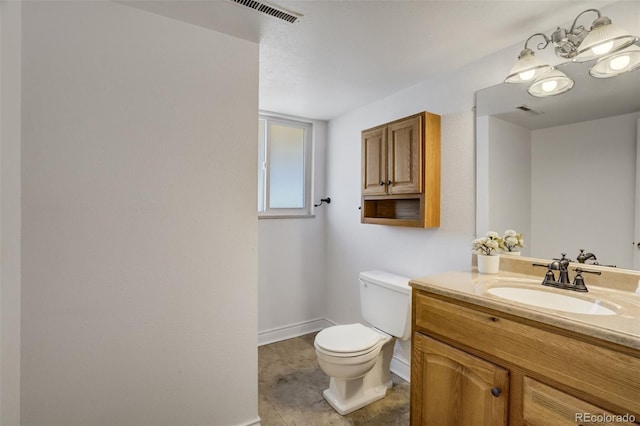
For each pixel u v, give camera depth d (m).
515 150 1.69
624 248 1.35
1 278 1.16
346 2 1.33
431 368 1.46
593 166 1.44
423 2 1.33
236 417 1.69
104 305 1.38
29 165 1.24
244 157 1.69
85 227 1.34
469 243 1.89
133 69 1.42
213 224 1.61
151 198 1.47
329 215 3.16
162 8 1.41
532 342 1.11
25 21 1.24
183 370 1.55
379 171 2.26
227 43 1.63
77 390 1.34
